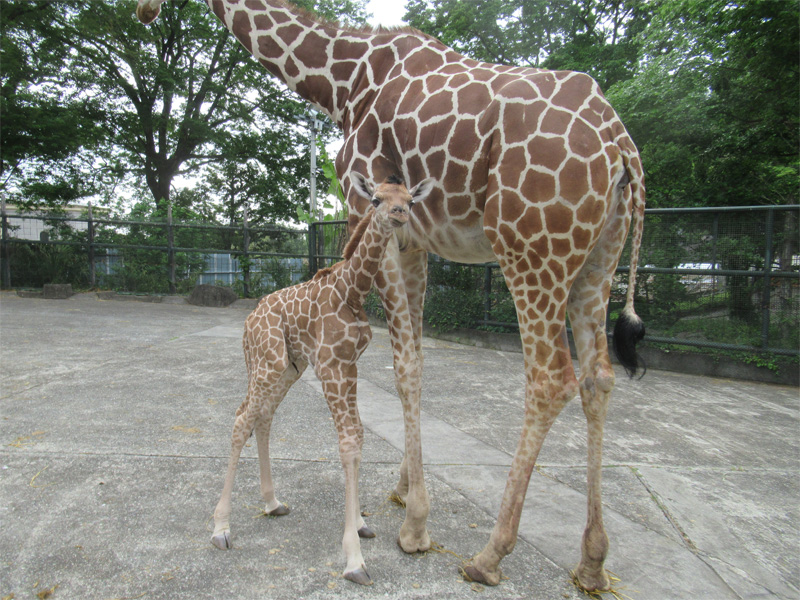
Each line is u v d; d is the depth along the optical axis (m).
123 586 2.28
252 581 2.34
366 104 2.98
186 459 3.57
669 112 8.62
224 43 19.70
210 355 6.72
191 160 22.08
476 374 6.26
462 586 2.35
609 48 14.27
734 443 4.22
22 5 14.39
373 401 4.95
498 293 8.13
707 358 6.52
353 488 2.43
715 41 8.20
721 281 6.57
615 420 4.71
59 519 2.79
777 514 3.11
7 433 3.91
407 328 2.66
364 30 3.10
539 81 2.39
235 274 13.69
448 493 3.21
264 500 2.93
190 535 2.68
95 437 3.89
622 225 2.45
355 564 2.36
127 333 8.12
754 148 8.76
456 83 2.59
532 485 3.35
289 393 5.19
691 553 2.66
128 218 15.39
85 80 17.66
